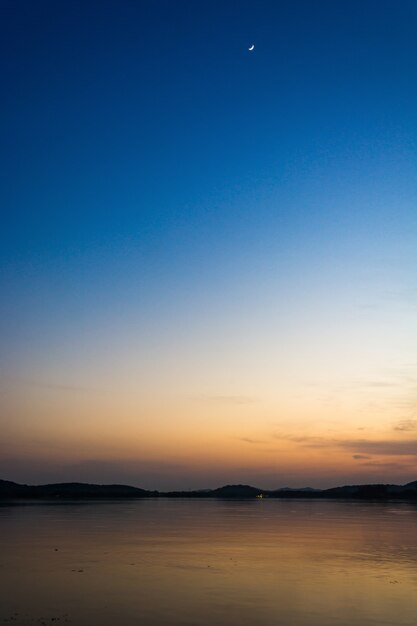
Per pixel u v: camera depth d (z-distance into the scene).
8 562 45.00
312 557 48.84
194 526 88.12
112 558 47.47
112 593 32.72
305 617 27.41
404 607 29.55
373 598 31.69
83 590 33.56
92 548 54.94
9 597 31.61
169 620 26.67
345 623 26.38
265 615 27.73
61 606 29.42
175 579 37.34
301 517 120.88
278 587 34.72
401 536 70.19
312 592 33.25
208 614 27.83
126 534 71.31
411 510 170.62
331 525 92.00
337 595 32.41
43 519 104.38
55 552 51.59
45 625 25.62
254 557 48.72
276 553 51.69
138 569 41.53
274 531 78.25
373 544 60.12
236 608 29.09
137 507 191.12
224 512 150.25
